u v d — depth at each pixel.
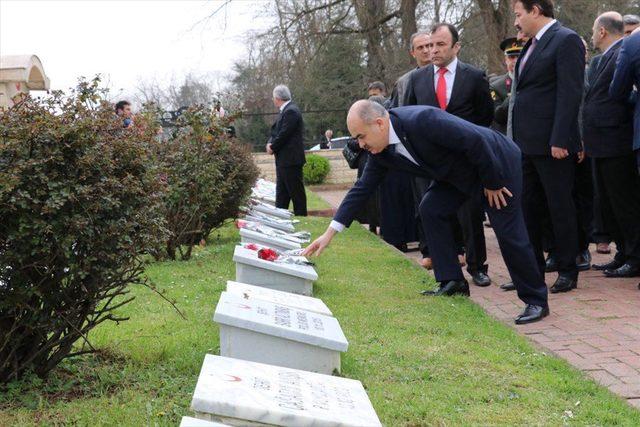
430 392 3.99
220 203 8.51
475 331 5.26
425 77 7.29
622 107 6.85
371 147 5.38
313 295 6.34
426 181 7.87
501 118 8.31
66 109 3.85
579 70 6.10
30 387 3.86
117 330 4.96
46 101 3.86
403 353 4.68
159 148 7.86
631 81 6.67
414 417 3.65
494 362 4.54
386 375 4.28
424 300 6.26
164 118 9.41
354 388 3.29
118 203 3.78
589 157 7.43
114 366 4.21
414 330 5.26
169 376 4.05
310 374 3.35
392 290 6.68
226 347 3.95
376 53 25.72
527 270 5.63
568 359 4.65
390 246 9.55
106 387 3.91
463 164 5.57
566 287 6.54
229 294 4.49
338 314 5.68
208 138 8.16
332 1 23.53
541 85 6.30
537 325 5.48
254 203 11.12
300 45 22.91
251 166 10.07
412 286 6.91
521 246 5.60
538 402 3.87
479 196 6.03
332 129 31.47
